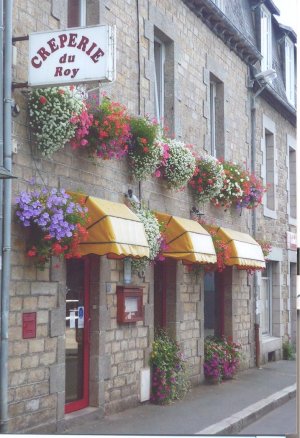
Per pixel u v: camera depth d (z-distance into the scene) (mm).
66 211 6914
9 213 6715
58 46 6844
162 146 9477
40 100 7043
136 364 9305
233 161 11266
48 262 7297
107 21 8914
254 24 11219
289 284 10867
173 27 10664
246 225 10781
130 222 7883
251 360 11258
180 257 9516
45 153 7312
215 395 10070
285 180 10539
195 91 11312
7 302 6703
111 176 8766
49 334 7414
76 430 7637
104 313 8578
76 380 8352
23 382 7008
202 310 11391
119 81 9117
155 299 10578
